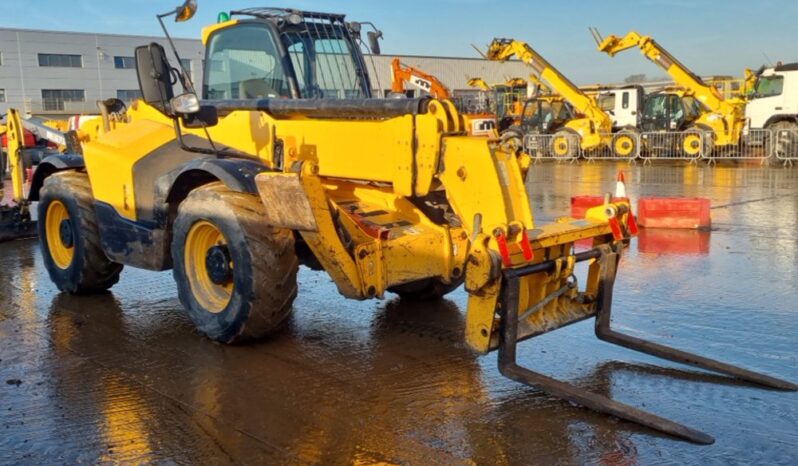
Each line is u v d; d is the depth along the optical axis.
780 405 4.05
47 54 52.19
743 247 8.54
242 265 4.79
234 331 4.94
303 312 6.05
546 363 4.71
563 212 11.89
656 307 6.04
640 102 25.70
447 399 4.19
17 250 9.07
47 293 6.86
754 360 4.77
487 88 35.81
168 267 5.62
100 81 54.34
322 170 5.08
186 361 4.88
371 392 4.31
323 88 6.06
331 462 3.47
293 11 6.04
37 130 9.20
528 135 25.02
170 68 5.28
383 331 5.50
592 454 3.50
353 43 6.40
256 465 3.46
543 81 26.75
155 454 3.58
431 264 5.11
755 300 6.21
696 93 22.55
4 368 4.81
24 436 3.79
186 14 5.41
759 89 22.67
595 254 4.74
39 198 6.95
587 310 4.86
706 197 13.28
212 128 5.68
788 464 3.39
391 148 4.66
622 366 4.66
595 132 23.67
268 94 5.91
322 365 4.77
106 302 6.49
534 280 4.47
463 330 5.52
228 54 6.14
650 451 3.52
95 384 4.50
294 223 4.53
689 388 4.30
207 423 3.91
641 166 21.55
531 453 3.52
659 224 9.99
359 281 4.70
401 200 5.27
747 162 21.73
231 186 4.92
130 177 5.73
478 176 4.38
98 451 3.62
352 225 4.83
